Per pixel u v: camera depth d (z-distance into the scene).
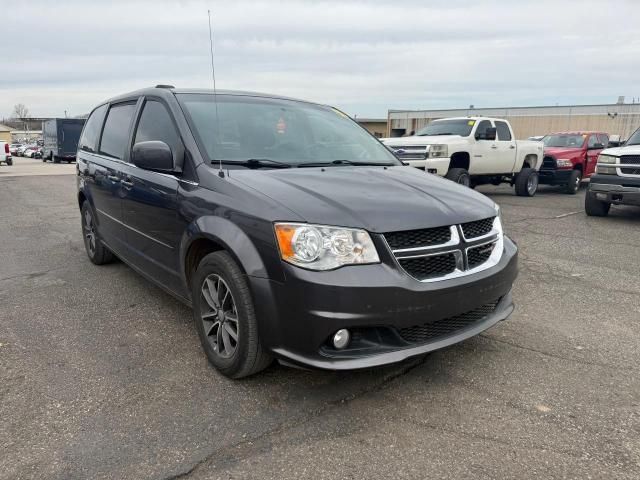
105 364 3.35
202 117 3.73
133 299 4.64
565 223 8.99
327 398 2.93
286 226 2.66
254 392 2.99
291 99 4.64
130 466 2.34
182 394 2.97
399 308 2.65
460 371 3.27
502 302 3.37
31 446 2.48
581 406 2.87
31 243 7.20
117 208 4.60
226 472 2.30
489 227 3.25
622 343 3.74
